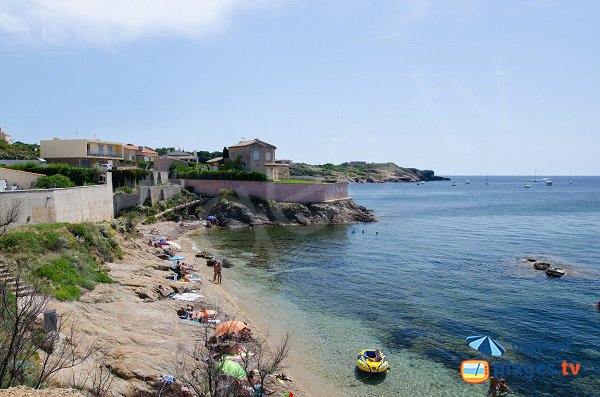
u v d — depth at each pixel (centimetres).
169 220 7256
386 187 19662
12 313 1443
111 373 1608
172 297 3009
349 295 3472
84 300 2367
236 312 2947
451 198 15700
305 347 2447
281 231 7194
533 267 4469
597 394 1952
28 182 4666
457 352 2391
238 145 9869
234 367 1791
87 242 3241
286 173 10869
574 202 13662
